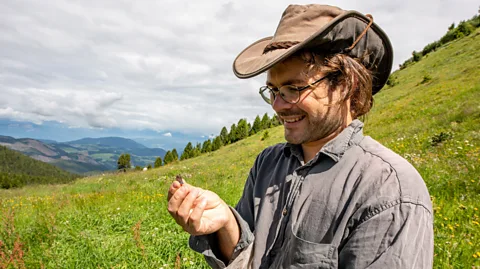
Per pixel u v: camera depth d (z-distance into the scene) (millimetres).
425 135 10367
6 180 59188
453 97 16062
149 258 4016
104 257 4094
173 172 19594
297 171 1082
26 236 4688
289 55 962
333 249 878
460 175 5641
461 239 3369
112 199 8047
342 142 999
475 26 44438
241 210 1367
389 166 894
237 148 34562
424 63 38312
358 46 1040
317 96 999
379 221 815
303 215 979
